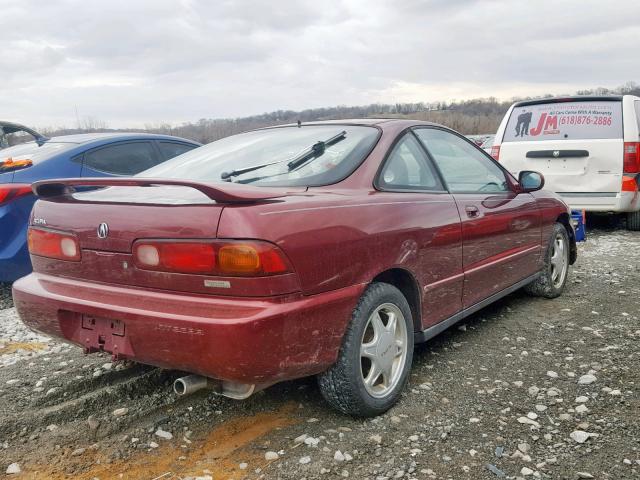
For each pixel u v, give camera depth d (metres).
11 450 2.83
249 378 2.49
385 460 2.68
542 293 5.17
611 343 4.08
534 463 2.63
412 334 3.30
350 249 2.81
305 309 2.57
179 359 2.56
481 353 3.96
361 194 3.07
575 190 8.23
